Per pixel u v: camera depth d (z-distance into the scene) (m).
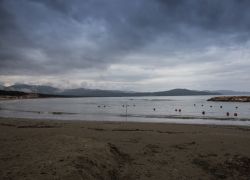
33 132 13.23
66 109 50.19
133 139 11.84
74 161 6.18
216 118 29.27
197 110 47.94
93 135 12.82
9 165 6.05
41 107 58.97
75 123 20.08
